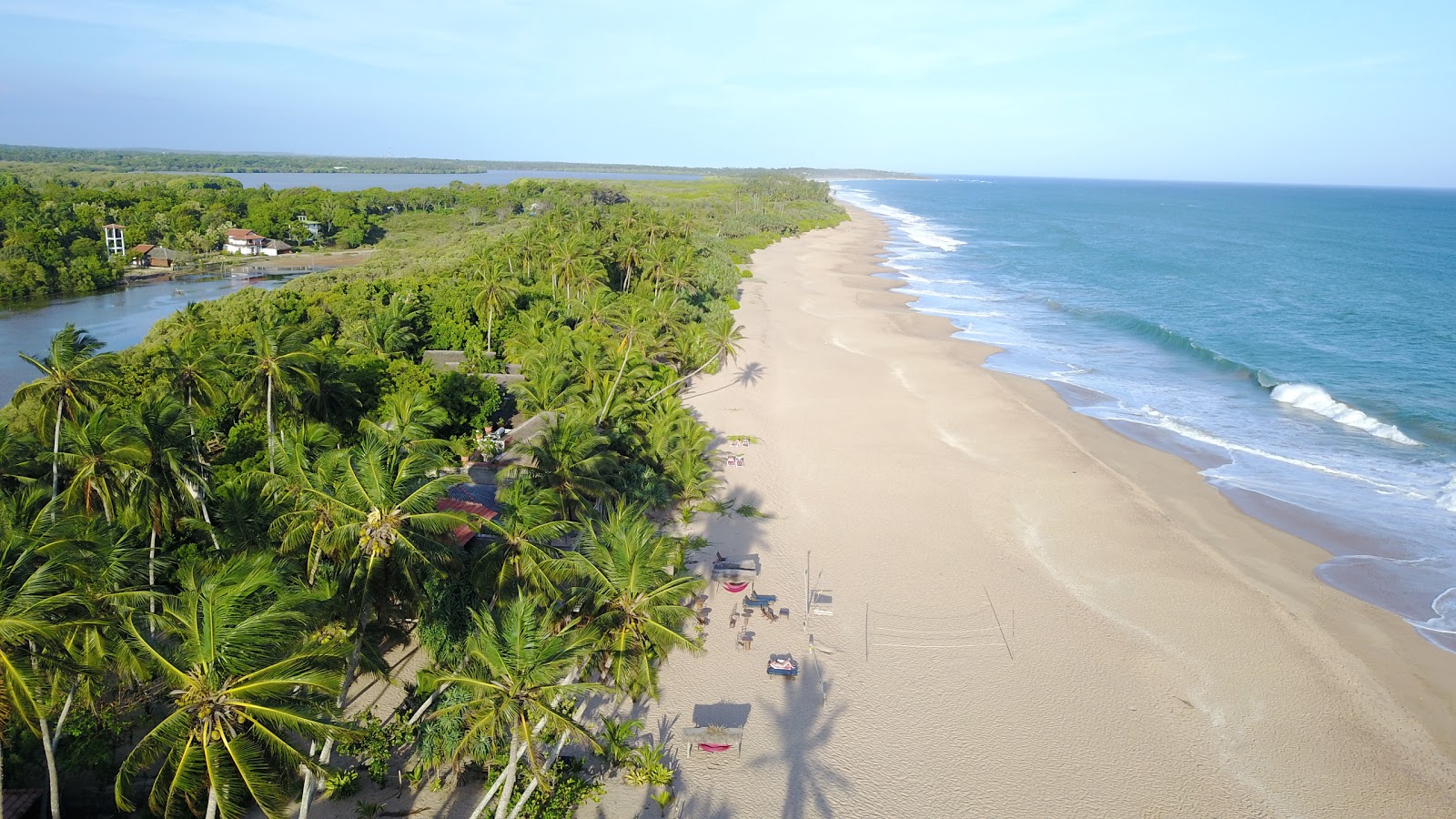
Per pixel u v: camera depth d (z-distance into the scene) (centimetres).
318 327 6700
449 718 2581
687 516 4350
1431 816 2556
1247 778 2689
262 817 2341
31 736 2350
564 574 2656
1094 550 4128
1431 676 3209
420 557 2478
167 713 2664
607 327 6769
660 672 3155
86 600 2028
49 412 3312
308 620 2059
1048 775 2683
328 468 2581
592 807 2511
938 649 3325
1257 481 4966
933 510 4547
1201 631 3466
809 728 2889
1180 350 8038
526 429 4991
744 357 7625
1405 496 4753
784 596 3678
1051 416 6116
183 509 3256
